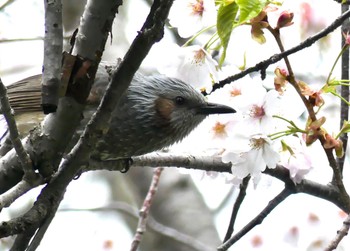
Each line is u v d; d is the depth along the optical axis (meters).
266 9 9.13
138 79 11.76
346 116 10.39
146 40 7.60
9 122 7.97
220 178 11.12
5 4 14.69
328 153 9.60
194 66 9.84
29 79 12.49
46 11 8.25
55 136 8.40
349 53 10.95
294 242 14.97
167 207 16.31
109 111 8.15
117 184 19.62
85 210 16.50
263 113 9.45
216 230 16.08
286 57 9.29
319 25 13.03
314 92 9.30
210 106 10.73
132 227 18.05
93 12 8.01
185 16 9.87
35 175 8.30
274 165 9.52
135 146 11.62
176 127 11.61
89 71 8.16
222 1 8.45
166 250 16.28
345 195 9.88
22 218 8.05
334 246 9.84
